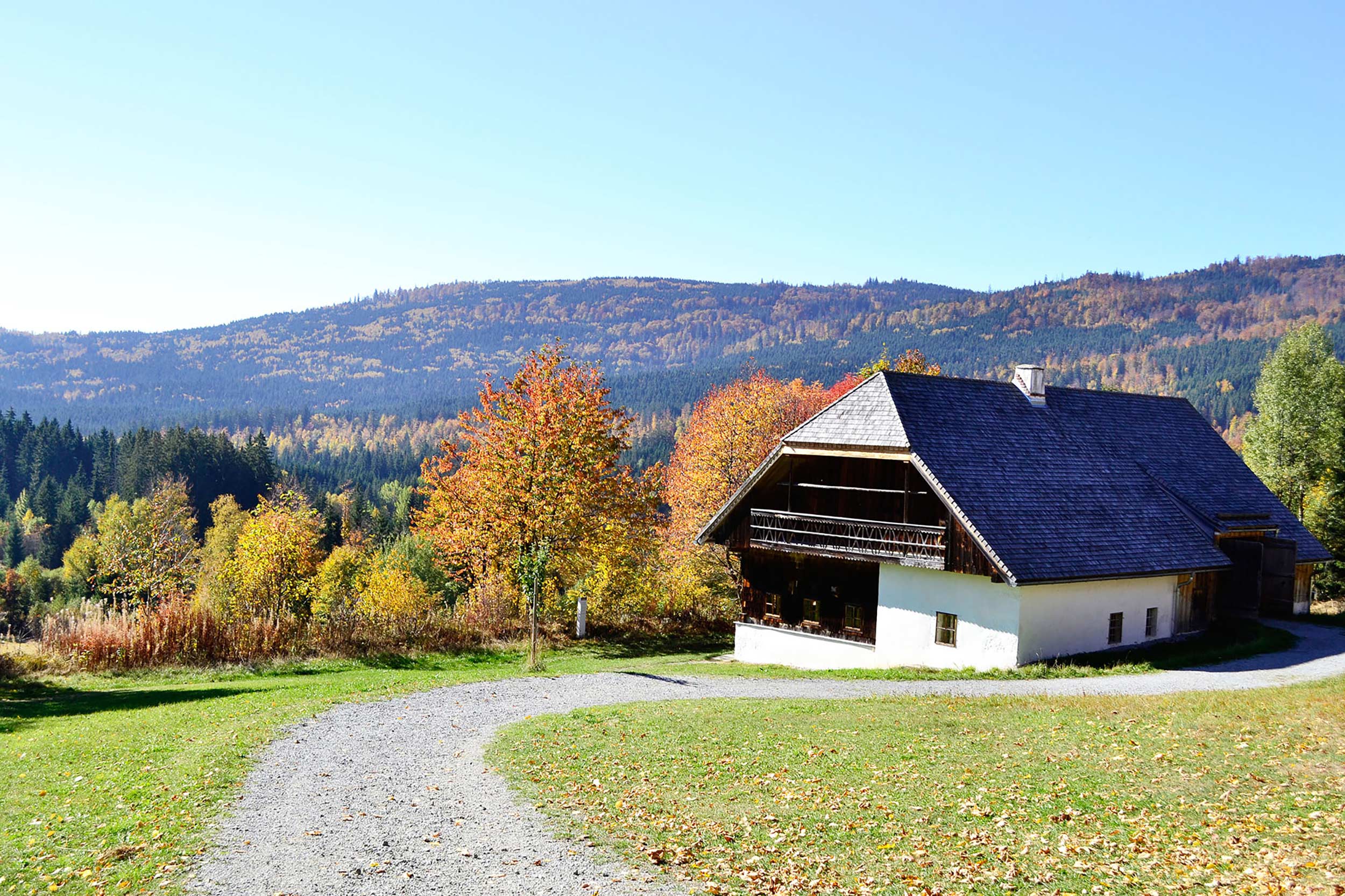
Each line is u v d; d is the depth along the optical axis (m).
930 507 28.95
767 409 53.44
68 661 29.81
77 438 162.75
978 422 31.56
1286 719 16.73
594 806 13.91
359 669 30.75
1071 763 15.10
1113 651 28.59
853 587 31.30
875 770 15.34
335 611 37.19
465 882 10.94
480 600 40.31
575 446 36.66
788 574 33.16
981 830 12.31
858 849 11.87
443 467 39.75
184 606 31.75
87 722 20.94
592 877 11.10
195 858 11.58
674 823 13.02
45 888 10.62
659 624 44.12
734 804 13.83
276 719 20.39
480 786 15.11
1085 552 28.23
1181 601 31.23
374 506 155.88
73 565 95.31
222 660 30.86
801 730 18.56
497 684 26.16
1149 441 36.53
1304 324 58.41
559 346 38.81
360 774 15.80
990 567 26.88
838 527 30.97
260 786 14.87
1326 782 13.17
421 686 25.59
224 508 101.31
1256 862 10.70
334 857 11.71
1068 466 31.92
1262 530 35.12
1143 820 12.27
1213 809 12.47
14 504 140.12
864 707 21.11
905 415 30.06
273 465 141.12
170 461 124.00
